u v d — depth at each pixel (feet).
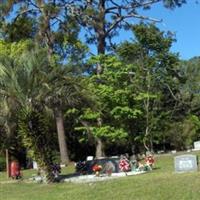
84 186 78.79
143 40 149.69
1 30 168.76
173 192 62.95
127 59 150.00
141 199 62.59
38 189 84.48
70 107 97.55
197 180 67.21
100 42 160.04
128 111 130.41
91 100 97.50
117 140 140.36
